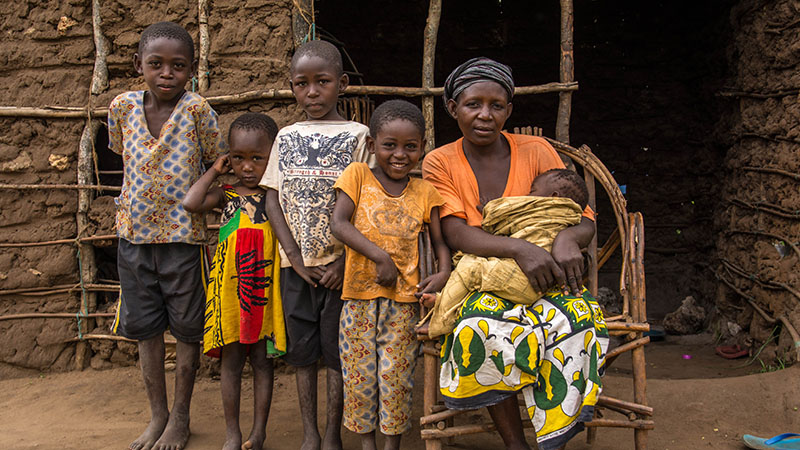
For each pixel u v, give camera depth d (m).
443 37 6.67
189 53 2.56
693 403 3.00
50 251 3.56
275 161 2.52
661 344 4.62
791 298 3.46
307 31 3.45
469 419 2.92
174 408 2.65
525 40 6.56
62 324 3.59
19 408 3.11
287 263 2.49
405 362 2.35
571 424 2.07
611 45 6.26
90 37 3.56
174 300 2.63
